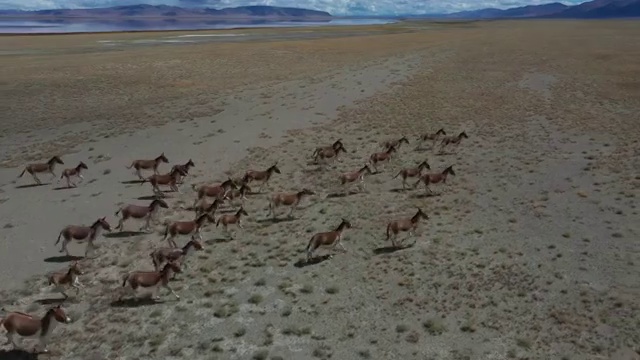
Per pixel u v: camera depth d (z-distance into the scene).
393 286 19.31
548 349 15.56
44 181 32.44
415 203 27.52
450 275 19.89
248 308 18.06
